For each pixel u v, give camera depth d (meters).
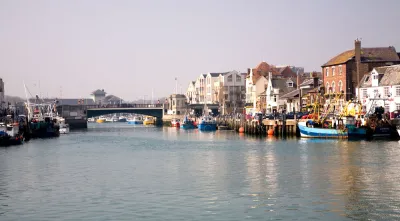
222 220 53.25
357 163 83.12
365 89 143.88
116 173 81.12
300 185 68.25
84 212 57.19
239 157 96.38
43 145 131.62
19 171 84.56
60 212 57.44
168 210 57.16
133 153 109.56
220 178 74.44
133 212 56.66
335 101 134.62
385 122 117.81
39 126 166.88
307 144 112.75
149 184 71.19
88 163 93.31
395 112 125.81
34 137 165.12
